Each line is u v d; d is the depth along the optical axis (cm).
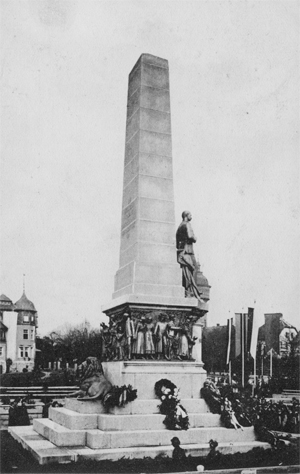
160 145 2212
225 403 1888
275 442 1762
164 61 2300
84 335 7788
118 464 1555
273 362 4738
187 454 1669
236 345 3644
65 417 1864
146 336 1962
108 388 1897
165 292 2062
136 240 2100
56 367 7644
